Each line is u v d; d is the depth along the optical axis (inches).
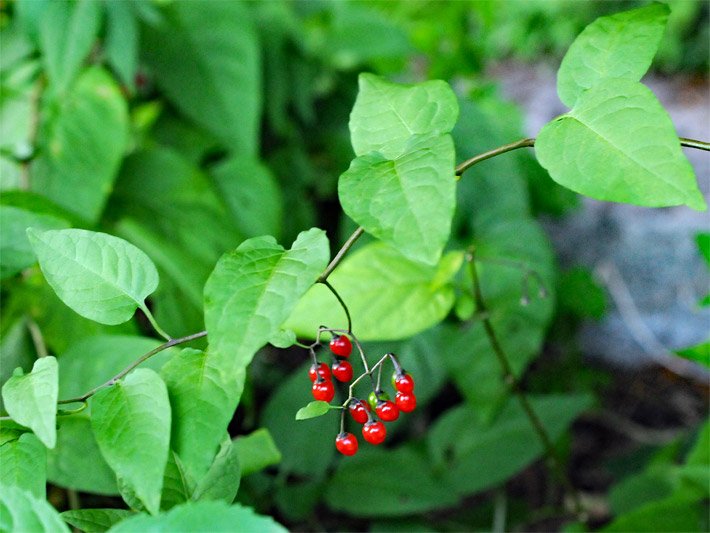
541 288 21.8
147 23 29.5
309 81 35.6
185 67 29.6
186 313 24.9
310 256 13.1
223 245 27.6
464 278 24.6
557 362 41.6
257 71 29.8
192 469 13.4
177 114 31.6
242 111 29.6
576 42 14.9
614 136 13.4
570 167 13.4
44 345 22.1
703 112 54.3
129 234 25.6
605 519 34.4
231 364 12.3
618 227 45.7
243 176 30.0
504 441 29.4
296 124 36.5
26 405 13.7
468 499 35.6
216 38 29.9
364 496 28.1
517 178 34.5
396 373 14.8
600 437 39.4
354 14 36.6
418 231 12.1
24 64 27.5
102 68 27.4
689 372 42.8
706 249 21.2
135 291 14.9
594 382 41.0
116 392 13.9
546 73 63.8
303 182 35.7
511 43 65.7
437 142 13.1
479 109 36.5
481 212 33.4
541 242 32.0
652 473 30.7
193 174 28.3
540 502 35.8
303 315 20.5
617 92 13.6
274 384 35.0
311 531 30.9
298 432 28.3
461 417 30.3
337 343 14.9
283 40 34.8
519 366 28.6
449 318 31.2
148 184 27.7
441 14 45.9
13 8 28.2
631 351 43.8
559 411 30.0
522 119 45.0
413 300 20.8
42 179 25.0
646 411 40.7
